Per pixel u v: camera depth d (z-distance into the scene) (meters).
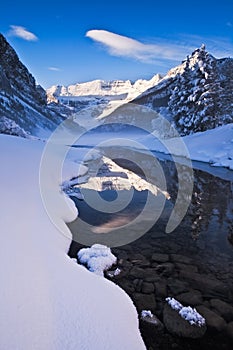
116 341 2.60
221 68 38.56
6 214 5.12
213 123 29.92
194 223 7.19
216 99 30.14
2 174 8.05
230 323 3.31
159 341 2.95
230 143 21.33
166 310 3.48
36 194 7.21
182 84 35.12
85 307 3.01
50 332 2.51
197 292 3.97
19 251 3.88
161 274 4.49
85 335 2.57
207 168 17.86
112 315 3.00
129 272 4.51
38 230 4.94
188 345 2.94
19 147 13.87
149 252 5.34
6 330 2.42
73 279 3.58
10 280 3.13
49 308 2.84
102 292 3.46
